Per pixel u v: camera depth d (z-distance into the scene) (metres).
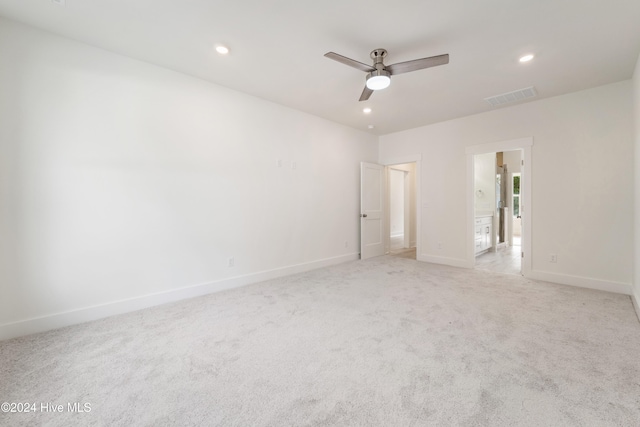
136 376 1.66
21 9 2.04
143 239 2.80
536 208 3.75
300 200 4.27
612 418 1.31
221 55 2.67
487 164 6.05
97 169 2.54
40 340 2.11
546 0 1.91
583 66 2.82
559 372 1.67
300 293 3.23
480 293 3.18
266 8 2.01
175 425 1.29
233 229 3.48
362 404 1.42
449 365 1.76
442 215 4.78
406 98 3.67
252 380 1.62
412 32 2.29
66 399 1.46
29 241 2.24
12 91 2.18
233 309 2.73
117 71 2.64
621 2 1.92
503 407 1.39
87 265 2.49
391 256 5.56
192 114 3.11
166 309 2.74
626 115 3.12
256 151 3.70
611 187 3.22
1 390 1.53
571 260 3.50
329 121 4.70
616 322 2.36
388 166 5.85
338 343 2.05
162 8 2.02
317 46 2.51
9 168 2.17
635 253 2.91
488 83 3.20
